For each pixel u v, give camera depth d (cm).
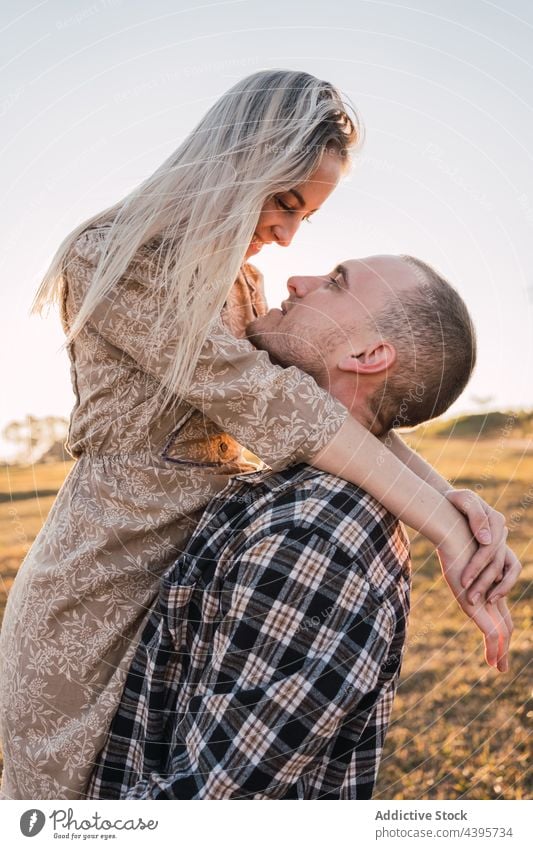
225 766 104
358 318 122
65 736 125
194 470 128
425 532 124
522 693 324
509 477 464
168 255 122
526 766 283
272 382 118
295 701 104
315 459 118
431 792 273
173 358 121
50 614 126
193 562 118
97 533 125
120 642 126
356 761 125
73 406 140
